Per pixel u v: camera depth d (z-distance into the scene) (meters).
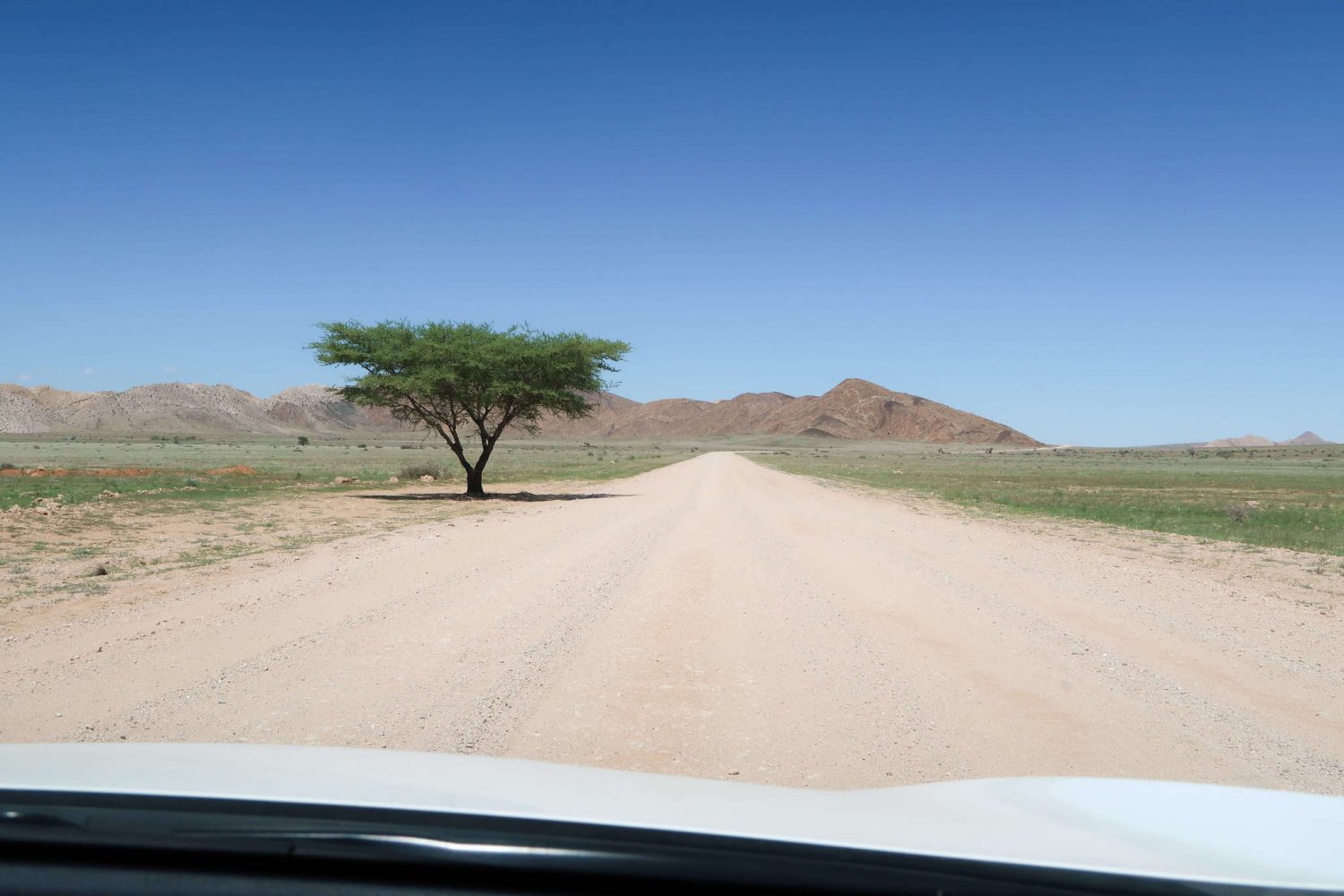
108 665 7.63
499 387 31.73
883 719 6.39
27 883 1.65
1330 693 7.25
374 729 5.99
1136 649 8.73
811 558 15.34
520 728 6.11
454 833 1.76
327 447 170.88
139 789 2.02
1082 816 2.28
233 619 9.59
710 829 1.86
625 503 30.23
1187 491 46.75
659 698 6.90
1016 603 11.14
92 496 27.33
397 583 12.10
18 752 2.46
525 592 11.52
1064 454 199.25
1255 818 2.27
